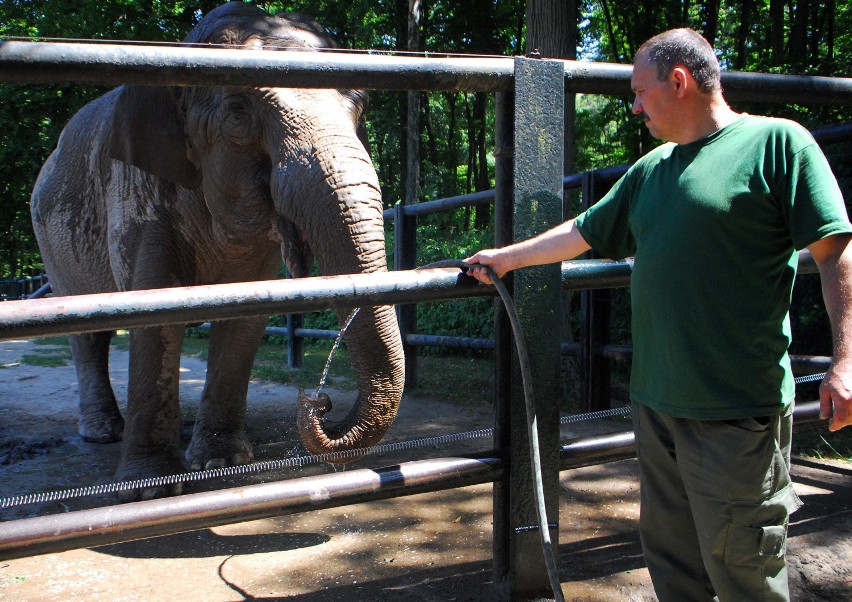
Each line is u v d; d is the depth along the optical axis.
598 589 2.55
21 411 6.76
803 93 2.64
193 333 15.19
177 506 1.99
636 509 3.46
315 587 2.65
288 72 2.06
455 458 2.37
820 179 1.71
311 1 20.28
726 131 1.87
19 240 21.58
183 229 4.25
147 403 3.95
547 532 1.95
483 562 2.85
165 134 4.00
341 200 3.31
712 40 16.50
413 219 7.35
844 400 1.57
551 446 2.43
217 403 4.66
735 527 1.83
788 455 1.92
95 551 3.06
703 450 1.86
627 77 2.46
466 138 32.31
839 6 14.76
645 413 2.03
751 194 1.78
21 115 15.17
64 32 15.23
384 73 2.16
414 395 7.08
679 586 2.08
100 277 5.21
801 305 5.94
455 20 21.91
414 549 3.02
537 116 2.36
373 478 2.21
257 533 3.26
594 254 6.40
